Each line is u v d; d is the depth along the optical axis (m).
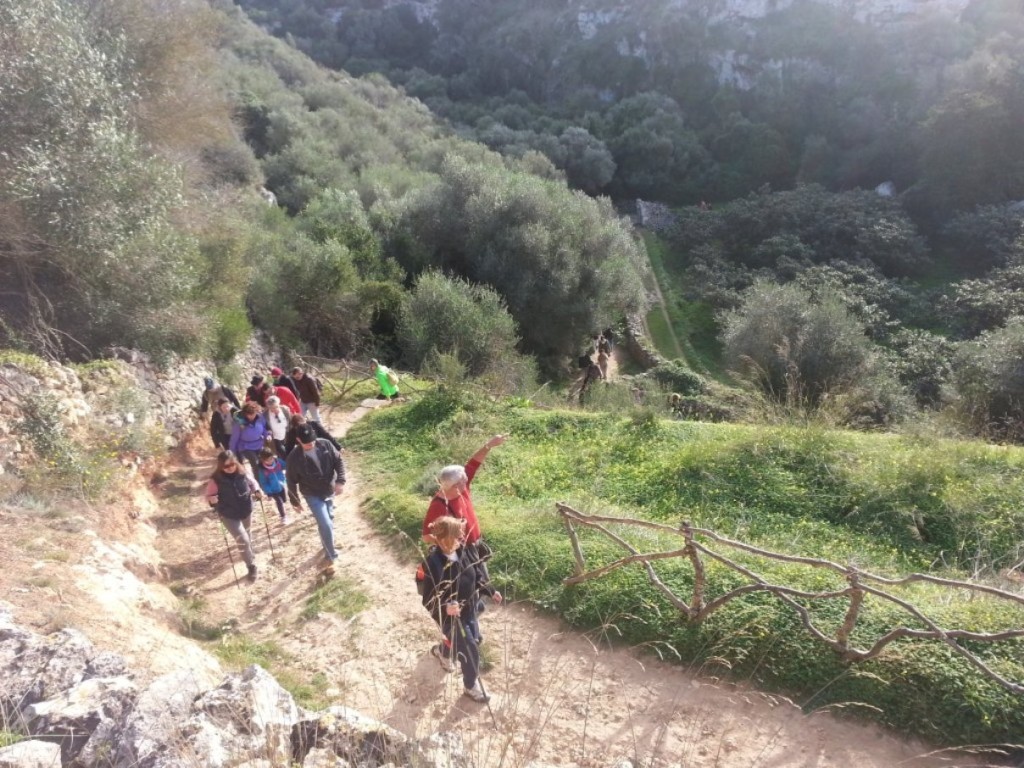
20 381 7.50
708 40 71.94
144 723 3.32
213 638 5.79
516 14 85.88
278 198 33.25
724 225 45.44
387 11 87.44
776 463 8.12
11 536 5.65
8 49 9.78
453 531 4.65
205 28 15.99
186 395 11.84
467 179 26.92
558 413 10.91
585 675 5.11
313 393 11.06
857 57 63.75
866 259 38.66
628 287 27.00
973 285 30.83
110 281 10.72
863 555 6.38
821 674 4.66
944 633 4.18
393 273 23.94
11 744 3.10
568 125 66.06
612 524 6.78
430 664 5.34
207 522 8.47
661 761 4.26
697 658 5.04
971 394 15.20
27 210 9.40
